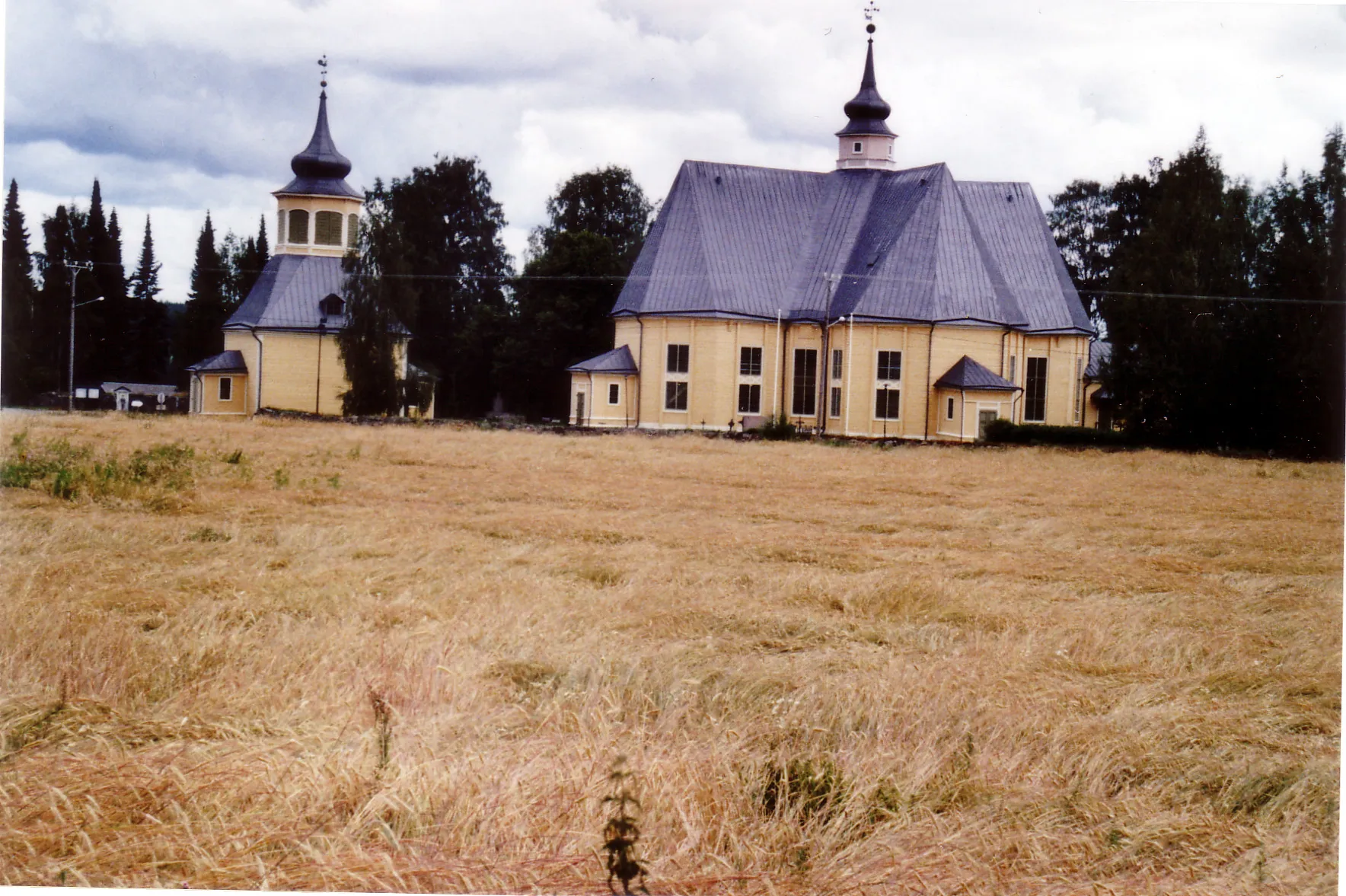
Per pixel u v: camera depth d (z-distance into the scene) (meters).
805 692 11.37
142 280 120.50
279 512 24.09
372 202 103.81
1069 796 9.65
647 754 9.79
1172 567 21.78
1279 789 10.12
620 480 35.81
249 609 14.30
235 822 8.54
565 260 97.06
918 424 79.44
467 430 60.19
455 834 8.52
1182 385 63.97
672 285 83.06
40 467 26.62
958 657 13.22
